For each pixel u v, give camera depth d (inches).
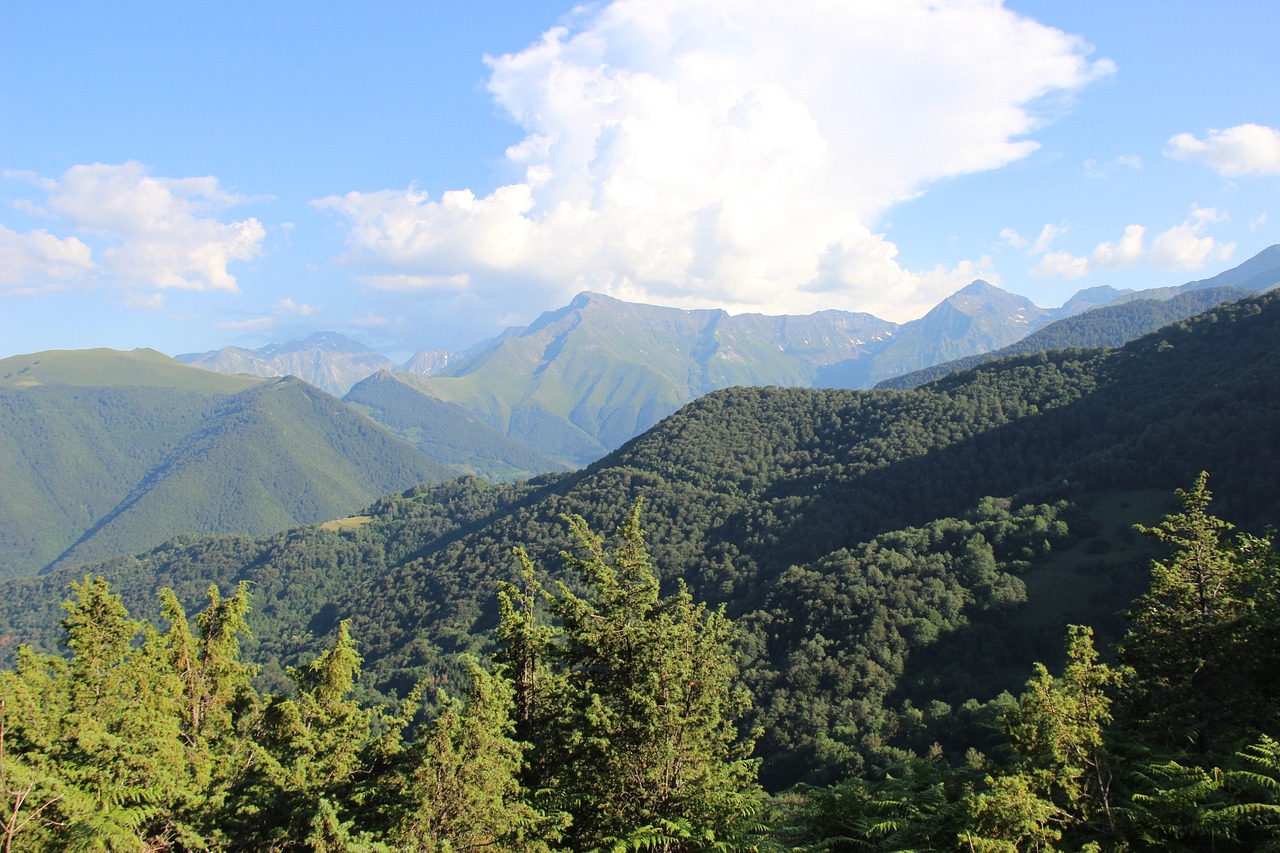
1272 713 464.4
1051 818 360.8
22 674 568.7
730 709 514.6
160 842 495.8
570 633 511.8
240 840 504.7
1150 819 364.5
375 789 466.0
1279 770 370.0
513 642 548.1
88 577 623.5
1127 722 531.8
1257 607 510.3
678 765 468.1
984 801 344.5
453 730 412.8
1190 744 475.8
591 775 458.6
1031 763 383.6
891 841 410.0
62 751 505.4
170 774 520.1
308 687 672.4
